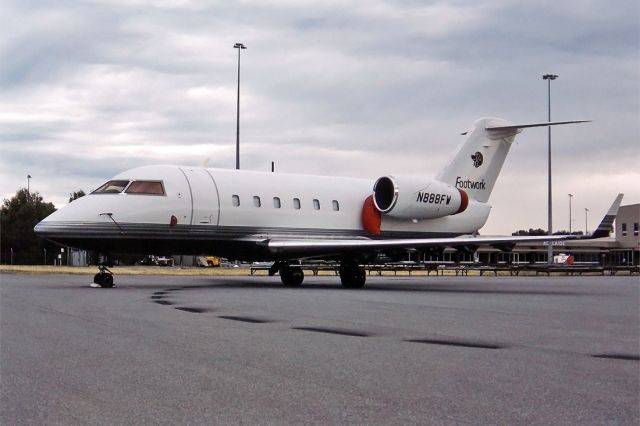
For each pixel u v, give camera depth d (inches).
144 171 1053.2
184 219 1046.4
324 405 276.4
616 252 3503.9
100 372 337.4
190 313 618.8
